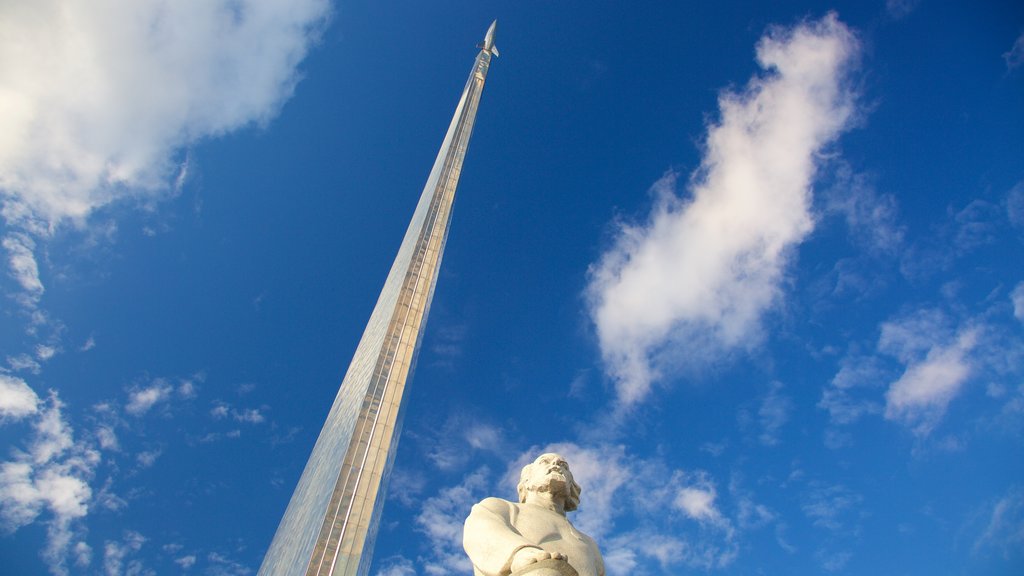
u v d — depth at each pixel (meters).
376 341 35.97
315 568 22.22
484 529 7.27
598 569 7.80
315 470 36.47
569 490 9.21
